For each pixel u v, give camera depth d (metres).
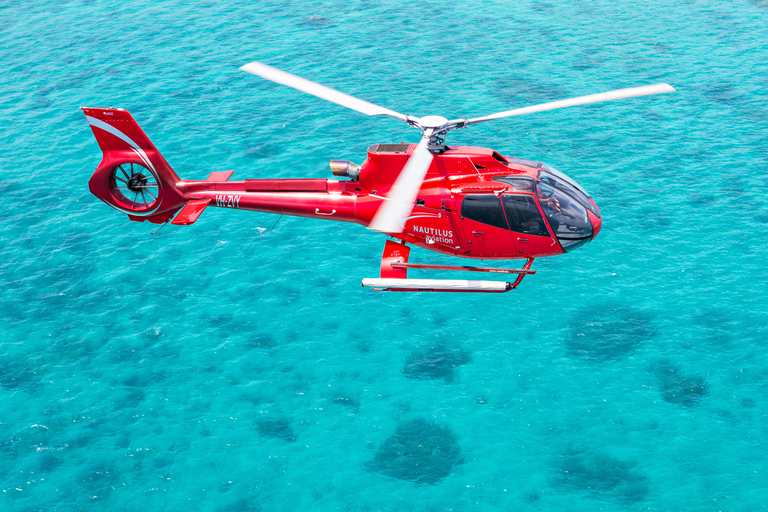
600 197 57.75
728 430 40.06
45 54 83.00
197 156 64.19
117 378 44.34
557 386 43.16
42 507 37.00
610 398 42.25
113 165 30.88
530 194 25.27
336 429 41.19
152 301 49.91
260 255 53.97
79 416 41.94
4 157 64.50
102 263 53.19
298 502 37.38
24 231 56.06
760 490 36.88
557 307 48.56
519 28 86.50
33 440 40.47
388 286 27.20
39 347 46.31
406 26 87.81
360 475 38.66
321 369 44.84
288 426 41.44
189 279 51.84
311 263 53.12
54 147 65.94
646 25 85.94
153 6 95.50
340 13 91.94
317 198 28.25
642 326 46.75
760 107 68.38
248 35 86.62
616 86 72.94
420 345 46.31
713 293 48.66
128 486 38.16
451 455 39.53
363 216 27.56
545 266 51.81
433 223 26.45
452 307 49.03
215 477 38.69
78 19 91.94
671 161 61.66
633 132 65.81
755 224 54.12
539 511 36.50
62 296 50.25
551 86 73.75
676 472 38.09
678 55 78.44
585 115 68.56
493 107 70.50
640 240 53.38
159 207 31.20
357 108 23.53
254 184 29.31
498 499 37.19
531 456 39.31
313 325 47.97
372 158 26.62
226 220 57.69
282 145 65.75
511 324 47.53
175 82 76.44
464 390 43.19
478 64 78.56
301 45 83.69
